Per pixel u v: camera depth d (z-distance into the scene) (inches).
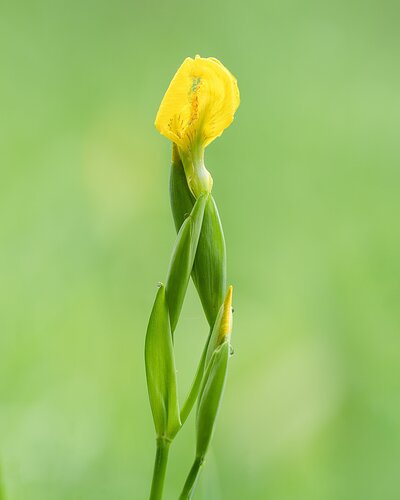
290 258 81.0
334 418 68.2
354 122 93.8
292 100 95.3
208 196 48.5
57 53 92.9
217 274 48.4
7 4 93.1
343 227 83.8
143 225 79.4
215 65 47.9
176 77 47.9
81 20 95.3
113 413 67.1
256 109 93.6
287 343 72.3
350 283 77.1
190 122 48.3
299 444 67.2
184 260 47.6
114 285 74.7
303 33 99.9
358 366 70.6
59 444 63.5
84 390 67.9
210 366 47.2
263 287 78.0
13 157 83.5
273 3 100.1
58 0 94.7
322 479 65.5
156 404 47.5
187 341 71.0
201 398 47.3
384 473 65.4
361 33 100.5
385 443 66.6
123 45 95.6
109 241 77.0
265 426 67.9
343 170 89.4
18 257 73.4
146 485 63.8
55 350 69.2
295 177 87.2
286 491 65.2
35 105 89.1
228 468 65.7
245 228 82.4
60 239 75.6
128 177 82.4
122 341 71.3
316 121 93.4
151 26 97.5
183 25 98.0
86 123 89.7
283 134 91.0
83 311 71.2
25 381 67.2
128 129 89.2
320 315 74.5
